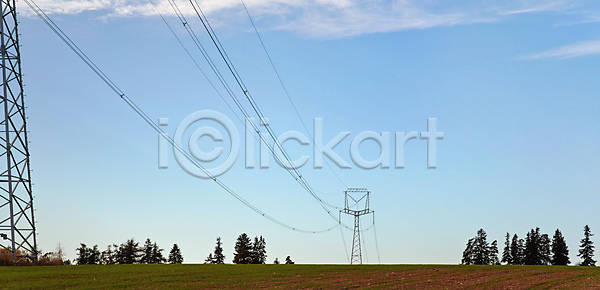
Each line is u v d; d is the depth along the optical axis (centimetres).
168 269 5241
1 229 5094
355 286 3988
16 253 5188
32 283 3731
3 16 5134
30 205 5188
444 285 4209
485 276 5100
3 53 5112
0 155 5081
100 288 3553
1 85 5091
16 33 5200
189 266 5941
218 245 14125
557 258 13850
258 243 14300
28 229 5191
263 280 4281
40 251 5303
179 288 3638
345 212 10812
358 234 10669
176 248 13650
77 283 3800
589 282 4684
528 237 14375
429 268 6038
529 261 14150
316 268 5762
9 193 5094
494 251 14838
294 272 5134
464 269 5978
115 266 5606
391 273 5244
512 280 4753
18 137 5147
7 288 3459
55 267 5097
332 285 4012
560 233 13962
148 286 3716
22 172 5153
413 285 4150
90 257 13275
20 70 5184
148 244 13438
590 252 13488
